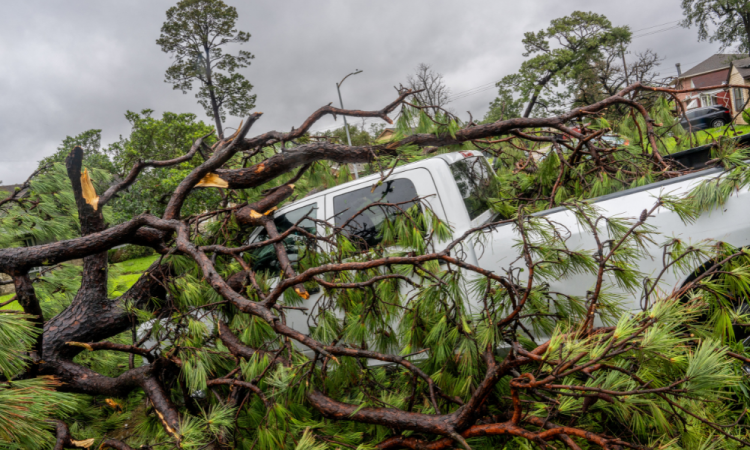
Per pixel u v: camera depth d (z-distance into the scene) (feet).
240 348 8.34
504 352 8.29
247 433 7.47
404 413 6.23
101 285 10.24
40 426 5.86
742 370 5.26
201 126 63.21
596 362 4.19
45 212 11.93
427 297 6.72
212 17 123.13
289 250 11.21
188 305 9.12
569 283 7.83
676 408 4.80
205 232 11.18
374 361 9.39
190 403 8.45
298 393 7.00
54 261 8.54
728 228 6.73
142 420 8.55
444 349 6.70
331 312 8.18
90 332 9.78
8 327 5.70
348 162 10.82
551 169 11.25
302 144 11.35
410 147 10.42
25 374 8.57
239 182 10.78
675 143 12.26
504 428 5.22
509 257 8.25
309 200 11.09
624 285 6.39
